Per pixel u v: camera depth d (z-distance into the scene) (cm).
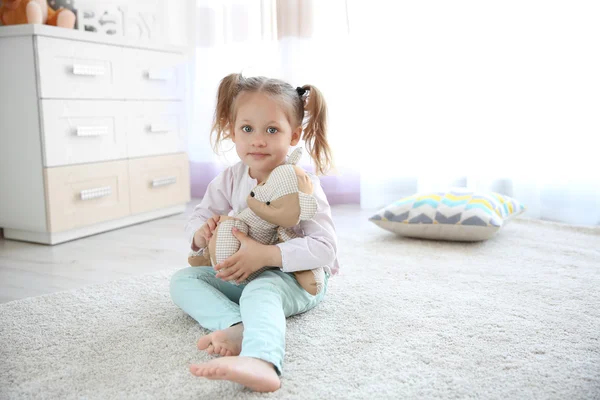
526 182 228
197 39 273
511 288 141
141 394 88
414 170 254
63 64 188
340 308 126
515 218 227
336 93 255
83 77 196
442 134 242
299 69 254
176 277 121
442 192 197
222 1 267
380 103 247
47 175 185
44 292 142
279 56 257
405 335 110
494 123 235
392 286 143
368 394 87
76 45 192
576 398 85
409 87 246
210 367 84
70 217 195
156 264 167
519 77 226
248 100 113
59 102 188
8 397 87
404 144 251
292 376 93
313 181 120
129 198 219
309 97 122
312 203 107
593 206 215
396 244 189
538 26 220
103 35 201
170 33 277
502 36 228
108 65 205
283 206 107
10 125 189
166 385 91
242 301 105
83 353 103
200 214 130
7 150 192
